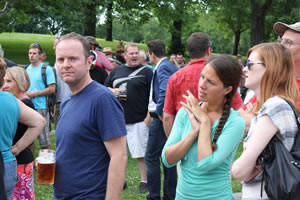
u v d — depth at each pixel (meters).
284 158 1.85
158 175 4.27
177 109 3.63
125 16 25.56
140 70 4.92
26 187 3.06
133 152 4.86
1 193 2.22
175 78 3.63
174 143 2.22
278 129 1.91
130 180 5.39
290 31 2.81
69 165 2.25
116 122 2.21
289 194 1.78
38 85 5.84
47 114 5.89
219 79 2.06
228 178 2.16
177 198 2.23
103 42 35.06
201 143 2.04
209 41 3.59
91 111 2.21
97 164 2.24
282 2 25.20
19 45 31.59
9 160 2.55
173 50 29.55
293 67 2.06
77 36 2.27
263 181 1.98
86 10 23.80
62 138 2.28
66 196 2.25
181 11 24.36
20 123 2.91
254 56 2.13
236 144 2.09
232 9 24.16
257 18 23.70
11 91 3.60
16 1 20.03
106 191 2.22
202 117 2.10
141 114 4.86
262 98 2.07
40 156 2.35
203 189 2.08
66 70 2.21
